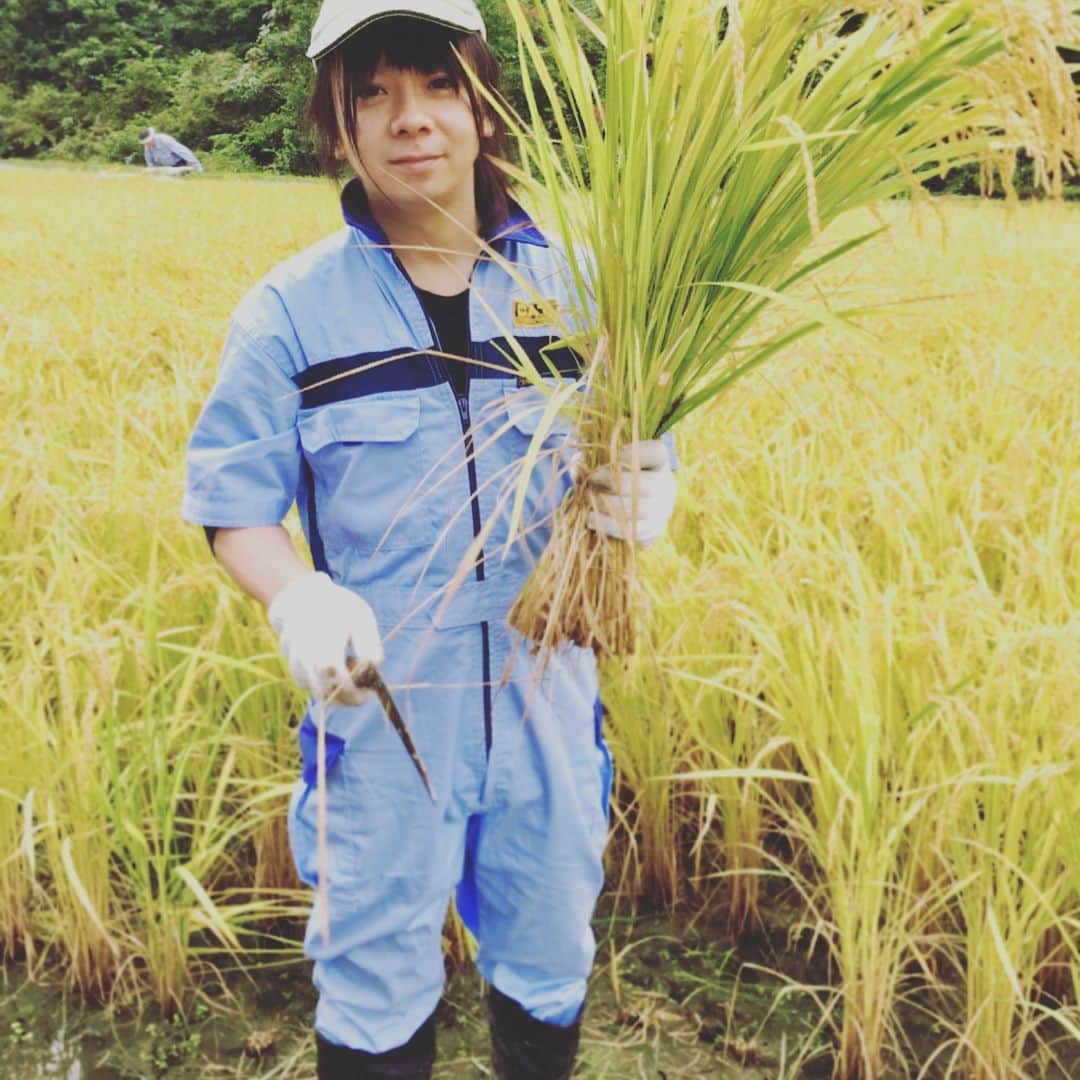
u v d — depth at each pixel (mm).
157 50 41656
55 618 2664
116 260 8992
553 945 1939
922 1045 2375
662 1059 2338
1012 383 4473
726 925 2729
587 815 1883
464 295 1690
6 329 6113
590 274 1644
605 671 2830
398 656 1698
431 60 1522
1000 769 2260
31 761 2523
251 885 2756
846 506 3398
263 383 1611
